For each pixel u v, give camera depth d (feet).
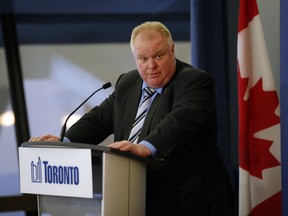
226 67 25.48
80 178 12.64
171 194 14.33
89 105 36.22
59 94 36.27
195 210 14.29
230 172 24.27
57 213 13.43
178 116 13.75
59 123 36.01
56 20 36.96
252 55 20.11
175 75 14.84
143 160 12.91
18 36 36.52
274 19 22.07
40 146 13.30
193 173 14.42
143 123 14.70
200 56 25.30
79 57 37.04
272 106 19.65
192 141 14.48
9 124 35.50
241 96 19.83
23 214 32.96
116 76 37.14
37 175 13.48
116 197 12.57
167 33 14.61
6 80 35.83
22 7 34.83
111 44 37.50
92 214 12.78
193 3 25.45
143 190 13.33
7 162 34.99
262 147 19.65
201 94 14.24
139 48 14.40
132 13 37.81
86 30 37.40
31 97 35.91
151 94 14.97
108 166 12.35
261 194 19.63
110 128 16.49
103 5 35.29
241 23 20.12
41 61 36.50
